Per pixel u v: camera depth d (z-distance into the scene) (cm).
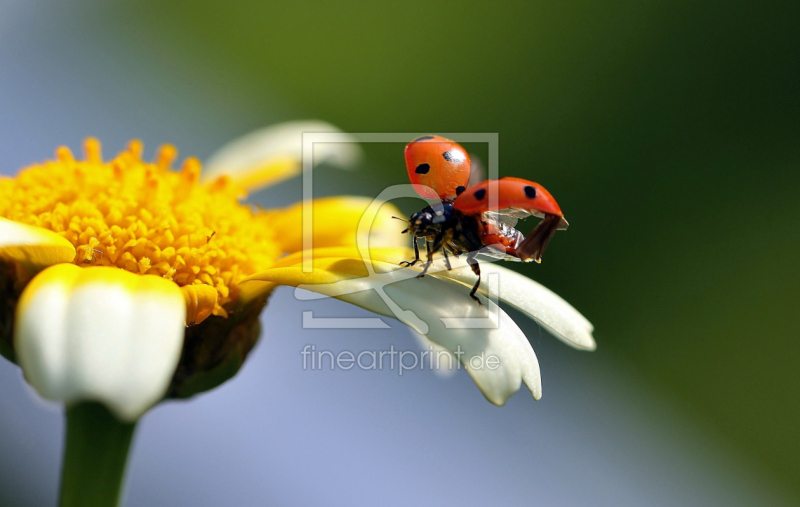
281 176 11
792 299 15
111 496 9
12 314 8
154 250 8
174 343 8
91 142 9
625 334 15
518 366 8
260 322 9
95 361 7
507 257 8
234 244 9
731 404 15
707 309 15
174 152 10
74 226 8
